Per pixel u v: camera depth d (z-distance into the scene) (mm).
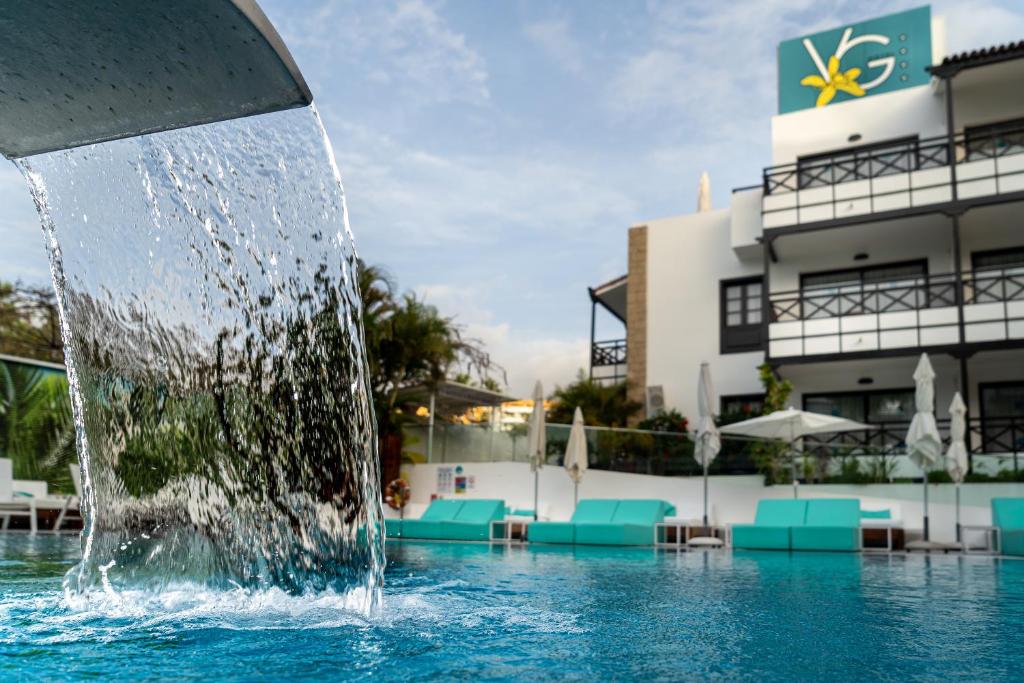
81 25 2336
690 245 20109
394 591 4586
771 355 17422
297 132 3314
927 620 3678
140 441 3834
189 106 2674
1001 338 15609
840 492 13500
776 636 3152
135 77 2574
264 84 2492
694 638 3074
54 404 15672
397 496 16156
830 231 17750
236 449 3652
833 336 16953
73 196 3697
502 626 3305
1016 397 16688
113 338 3877
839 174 18594
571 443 13852
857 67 19406
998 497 11898
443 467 16859
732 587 5262
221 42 2338
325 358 3441
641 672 2404
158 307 3719
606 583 5434
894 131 18312
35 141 3115
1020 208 16438
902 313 16469
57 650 2584
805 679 2332
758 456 14234
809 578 6078
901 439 17094
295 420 3535
